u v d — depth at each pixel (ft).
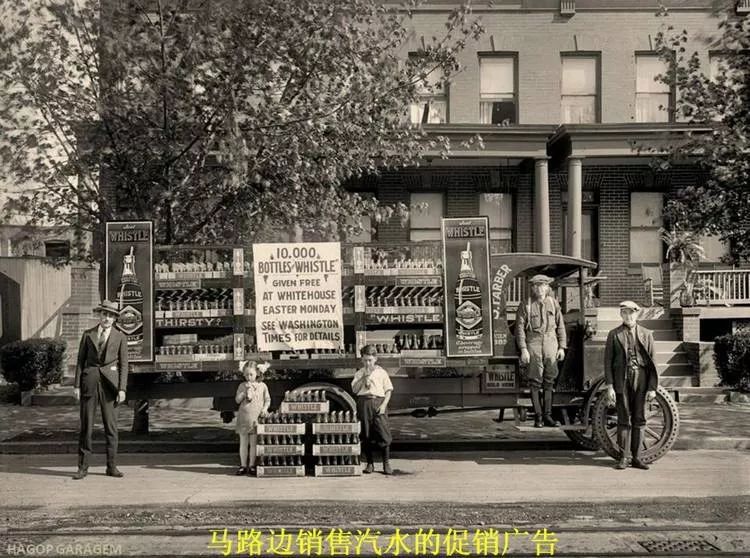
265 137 33.17
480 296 29.32
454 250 29.43
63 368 48.37
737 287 52.80
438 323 29.63
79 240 37.37
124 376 27.96
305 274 29.25
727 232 36.24
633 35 60.70
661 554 18.83
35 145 34.37
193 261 33.12
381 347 29.71
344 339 31.17
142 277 29.58
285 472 27.84
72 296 54.29
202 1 32.24
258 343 29.01
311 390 29.32
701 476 27.43
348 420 27.89
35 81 33.86
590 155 54.34
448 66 35.60
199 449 33.14
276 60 33.78
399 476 27.73
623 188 60.59
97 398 28.22
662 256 60.85
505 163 59.47
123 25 33.42
